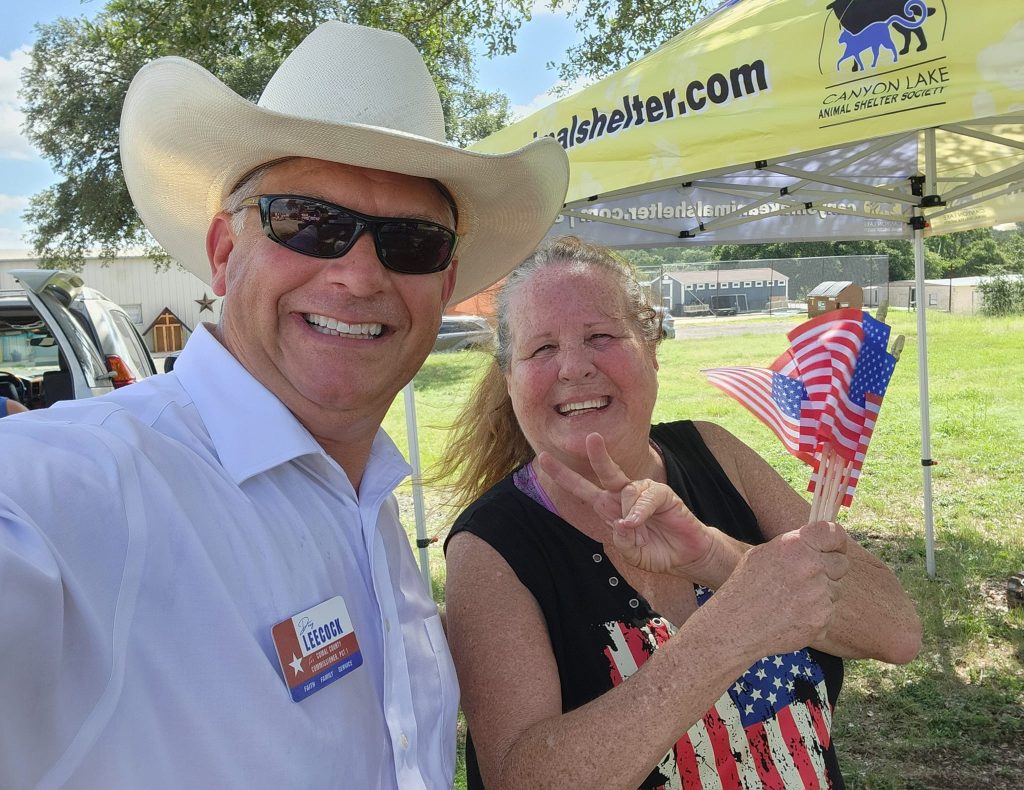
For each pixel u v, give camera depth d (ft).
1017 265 103.71
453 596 4.78
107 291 86.07
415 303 4.09
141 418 3.36
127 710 2.61
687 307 67.51
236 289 3.92
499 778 4.05
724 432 6.35
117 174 64.23
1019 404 37.22
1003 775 10.67
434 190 4.42
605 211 16.28
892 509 22.67
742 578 3.97
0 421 2.82
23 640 2.31
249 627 3.09
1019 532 20.24
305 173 3.96
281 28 25.54
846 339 4.51
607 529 5.07
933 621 14.90
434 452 31.55
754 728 4.76
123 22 28.30
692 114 9.32
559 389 5.26
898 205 17.44
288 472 3.66
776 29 8.64
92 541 2.60
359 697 3.46
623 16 31.35
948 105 7.48
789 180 16.72
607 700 3.84
